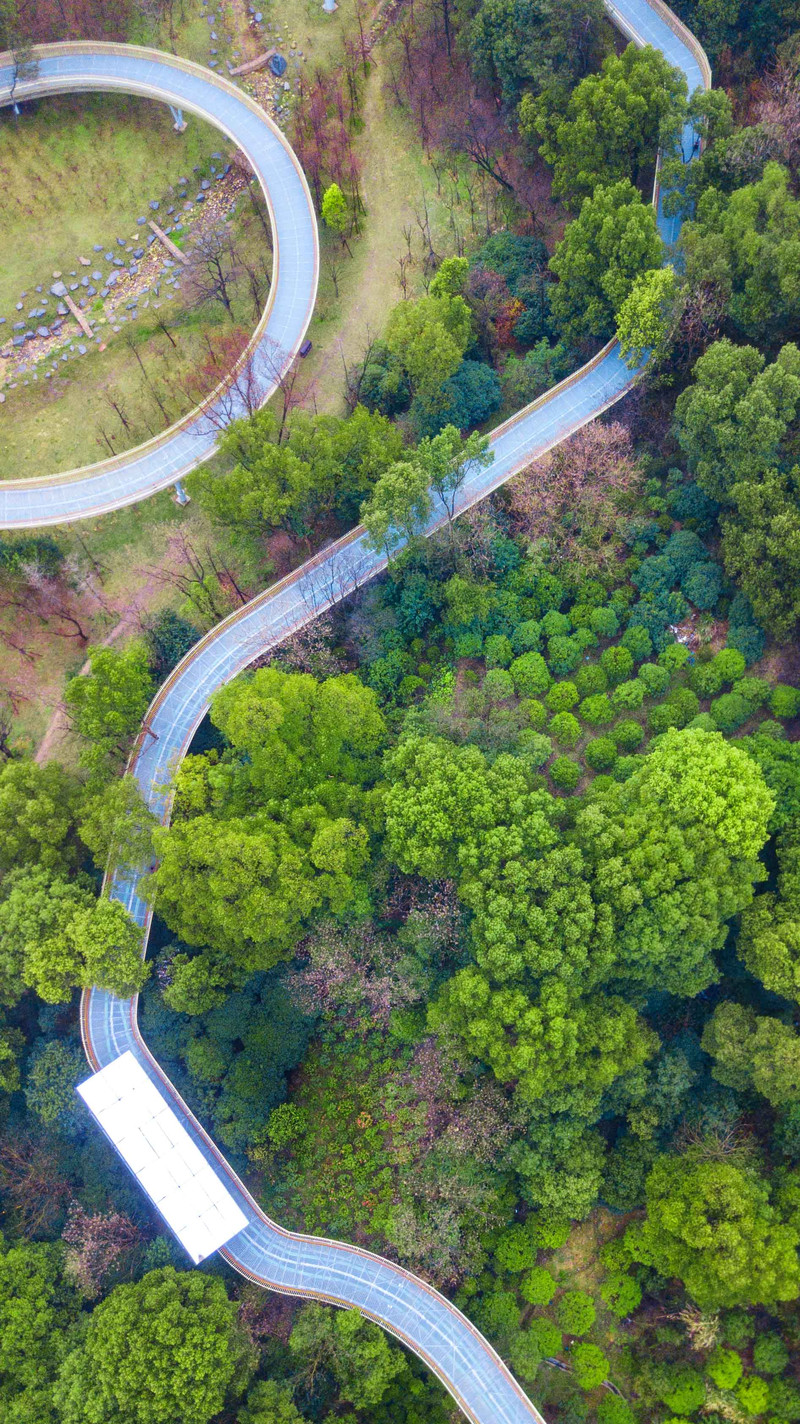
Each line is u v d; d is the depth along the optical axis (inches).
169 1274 2409.0
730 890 2390.5
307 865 2463.1
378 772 2682.1
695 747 2491.4
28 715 3024.1
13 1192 2596.0
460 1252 2586.1
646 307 2792.8
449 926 2516.0
